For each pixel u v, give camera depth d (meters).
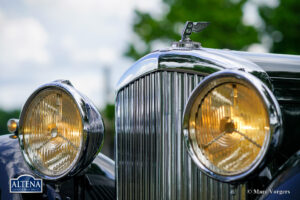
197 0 17.48
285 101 2.06
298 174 1.75
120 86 2.14
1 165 2.22
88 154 2.00
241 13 17.22
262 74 1.96
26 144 2.07
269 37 17.27
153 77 2.03
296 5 16.08
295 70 2.10
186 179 1.97
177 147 1.98
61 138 2.03
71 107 2.02
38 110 2.07
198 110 1.79
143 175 2.06
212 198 1.95
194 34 16.55
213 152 1.77
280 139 1.66
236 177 1.70
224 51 2.12
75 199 2.22
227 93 1.76
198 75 1.96
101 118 2.06
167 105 2.00
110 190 2.34
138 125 2.08
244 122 1.74
